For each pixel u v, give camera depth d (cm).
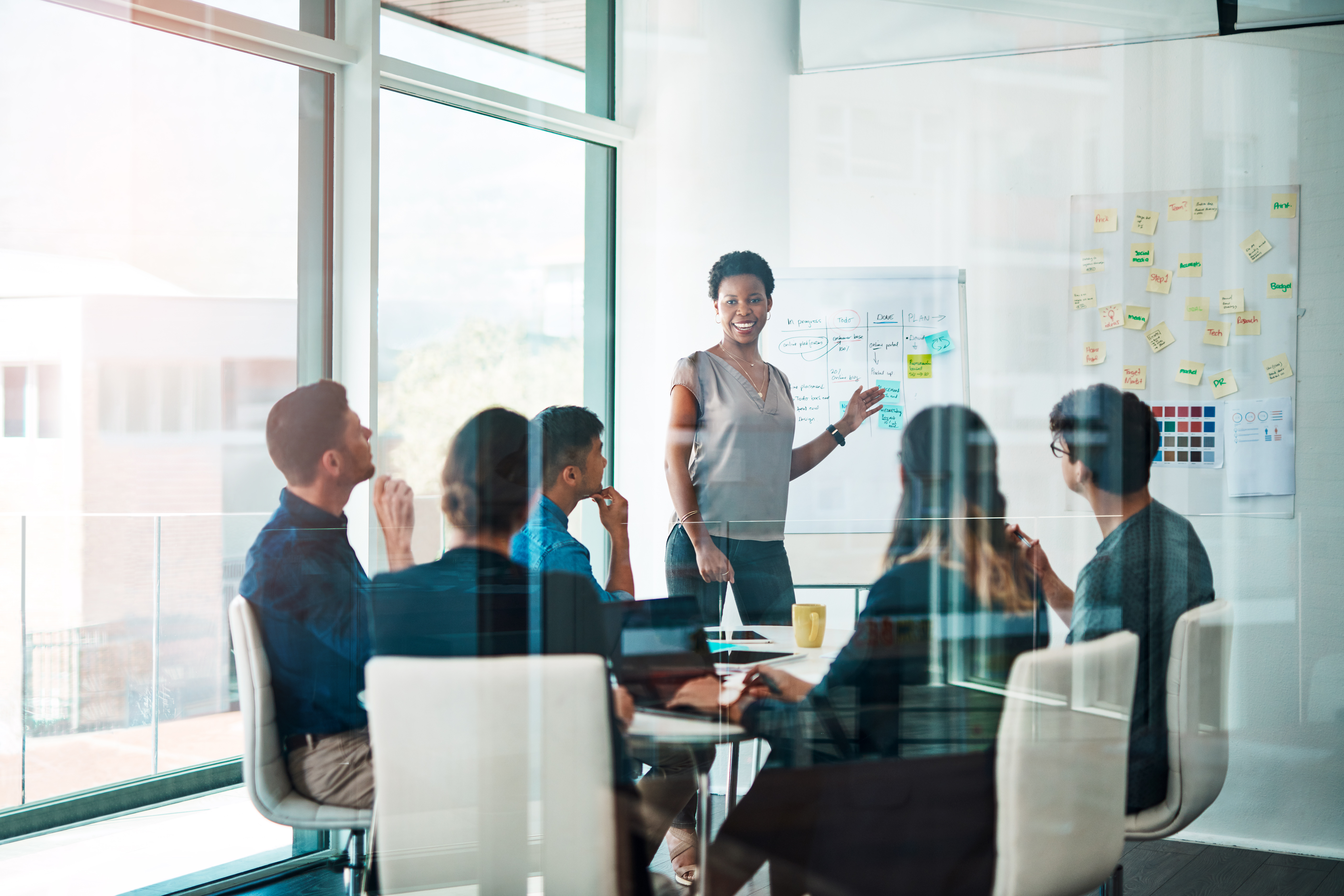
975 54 215
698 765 121
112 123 165
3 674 156
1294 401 195
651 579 220
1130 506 185
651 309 226
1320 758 190
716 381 227
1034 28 210
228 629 169
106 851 141
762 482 221
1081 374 209
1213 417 200
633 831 120
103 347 164
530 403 195
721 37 227
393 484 163
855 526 219
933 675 136
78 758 156
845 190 226
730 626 155
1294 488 195
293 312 179
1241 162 198
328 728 128
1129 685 150
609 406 224
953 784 120
